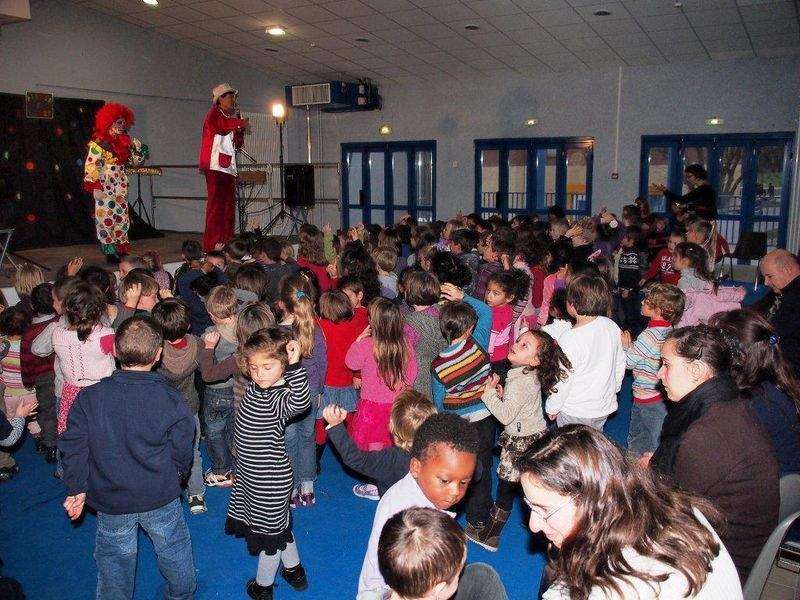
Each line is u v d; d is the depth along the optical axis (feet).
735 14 26.78
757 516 5.91
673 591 3.82
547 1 26.68
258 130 43.75
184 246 17.74
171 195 41.04
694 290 13.44
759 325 7.73
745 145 33.81
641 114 35.91
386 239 20.38
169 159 40.34
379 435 10.67
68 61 33.53
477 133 41.16
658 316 11.04
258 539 8.68
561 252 15.98
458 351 10.23
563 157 38.65
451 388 10.24
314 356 11.37
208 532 11.49
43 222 33.86
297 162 47.11
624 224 27.35
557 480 4.12
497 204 41.32
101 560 8.10
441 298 11.96
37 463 14.34
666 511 4.15
